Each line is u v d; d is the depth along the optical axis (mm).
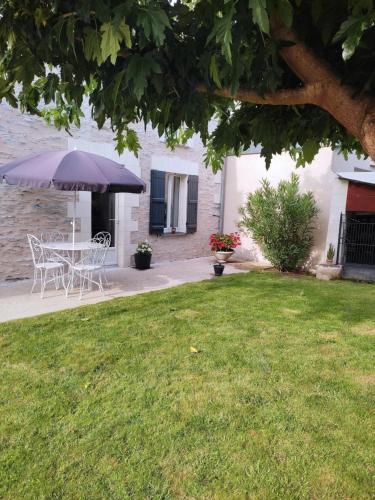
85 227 6824
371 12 1267
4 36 1662
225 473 1923
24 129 5832
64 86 1974
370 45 1571
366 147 1527
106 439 2158
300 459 2025
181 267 7965
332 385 2811
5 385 2715
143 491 1803
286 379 2887
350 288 6105
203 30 1664
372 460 2025
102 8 1374
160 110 2049
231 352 3359
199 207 9266
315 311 4668
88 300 5074
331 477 1906
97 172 4750
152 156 7895
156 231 8141
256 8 1173
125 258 7660
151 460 2002
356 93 1555
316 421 2357
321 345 3559
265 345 3535
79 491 1797
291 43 1569
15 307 4676
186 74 1792
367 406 2535
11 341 3488
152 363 3115
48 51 1712
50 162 4695
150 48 1695
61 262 5848
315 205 7855
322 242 7836
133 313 4441
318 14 1499
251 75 1723
